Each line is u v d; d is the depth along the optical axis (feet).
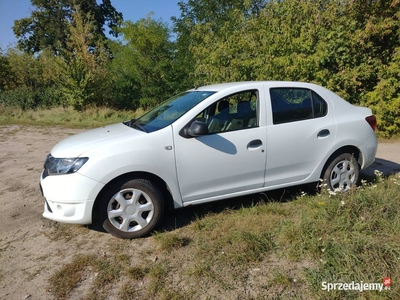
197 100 12.00
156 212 10.91
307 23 28.25
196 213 12.59
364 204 10.72
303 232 9.96
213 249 9.86
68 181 10.16
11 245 10.99
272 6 31.24
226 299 7.79
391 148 23.65
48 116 49.90
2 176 19.34
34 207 14.21
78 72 52.95
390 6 26.50
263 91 12.22
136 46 53.42
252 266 9.00
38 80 70.85
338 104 13.60
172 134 10.91
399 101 26.25
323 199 12.03
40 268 9.54
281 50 29.22
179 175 10.99
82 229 11.90
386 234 9.51
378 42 28.40
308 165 12.92
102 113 49.57
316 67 27.50
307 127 12.66
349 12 28.66
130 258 9.77
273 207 12.51
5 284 8.84
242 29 33.27
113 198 10.51
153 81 55.36
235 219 11.69
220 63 32.91
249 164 11.84
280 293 7.89
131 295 8.14
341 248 8.96
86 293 8.32
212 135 11.28
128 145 10.45
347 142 13.33
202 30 43.57
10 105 60.85
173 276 8.79
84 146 10.62
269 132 12.01
